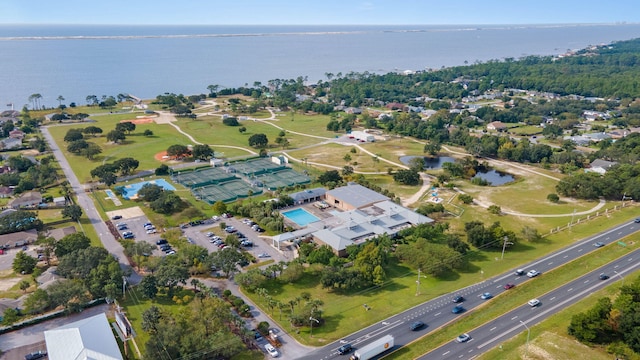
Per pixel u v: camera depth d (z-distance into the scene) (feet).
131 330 348.79
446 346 333.62
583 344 334.03
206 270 435.94
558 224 563.48
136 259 442.09
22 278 426.92
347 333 349.82
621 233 531.91
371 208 581.53
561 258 473.67
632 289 365.61
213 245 497.87
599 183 638.94
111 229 537.24
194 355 303.07
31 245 493.36
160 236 519.60
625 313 334.44
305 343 337.52
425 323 362.53
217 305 348.59
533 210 610.65
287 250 490.49
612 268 449.48
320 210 606.14
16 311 365.40
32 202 600.39
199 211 594.24
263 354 324.60
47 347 306.96
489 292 409.69
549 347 329.31
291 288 417.08
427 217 556.92
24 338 342.03
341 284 406.82
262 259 468.75
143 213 588.50
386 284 424.46
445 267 437.58
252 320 366.43
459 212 599.98
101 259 418.72
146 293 383.24
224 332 325.83
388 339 323.98
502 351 327.06
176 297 384.68
